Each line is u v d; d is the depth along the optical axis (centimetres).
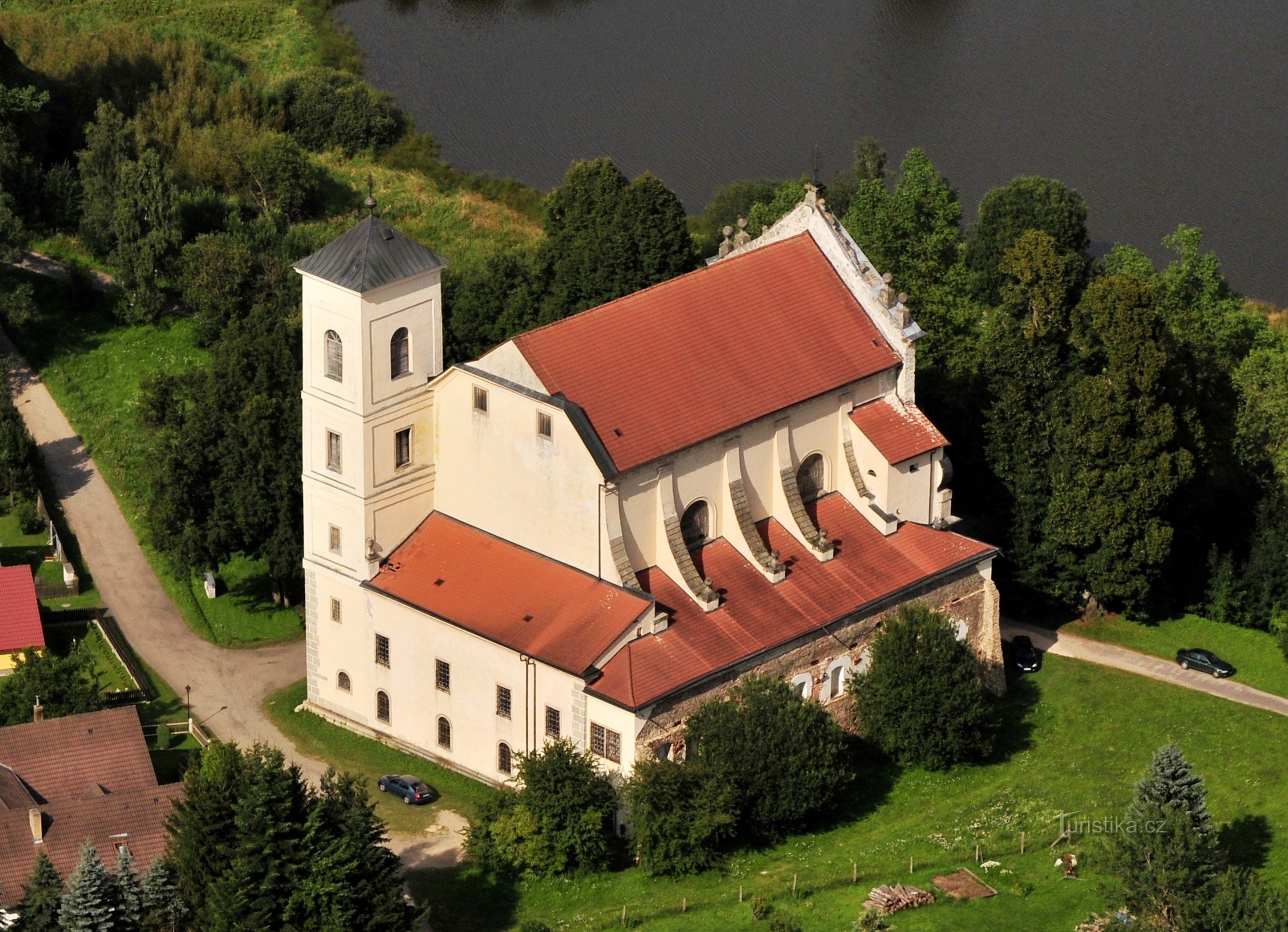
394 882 10556
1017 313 14700
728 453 12350
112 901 10225
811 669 12331
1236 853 11369
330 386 12381
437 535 12675
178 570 14212
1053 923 10619
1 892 10600
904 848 11419
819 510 13038
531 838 11281
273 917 10250
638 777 11256
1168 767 10581
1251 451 15538
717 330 12544
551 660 11644
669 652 11719
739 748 11331
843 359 12912
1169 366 14025
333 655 13025
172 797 11394
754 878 11244
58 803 11319
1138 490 13775
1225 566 14588
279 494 13875
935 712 12106
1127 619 14412
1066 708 13162
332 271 12119
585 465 11756
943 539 13125
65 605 14650
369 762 12669
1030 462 14125
